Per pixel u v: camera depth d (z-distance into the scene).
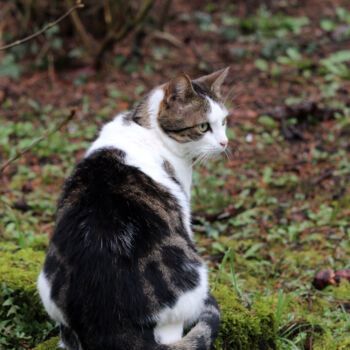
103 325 5.05
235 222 9.97
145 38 16.58
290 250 9.33
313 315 7.52
